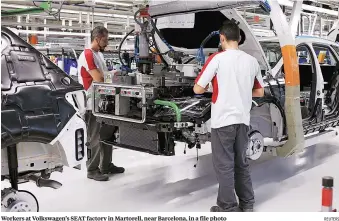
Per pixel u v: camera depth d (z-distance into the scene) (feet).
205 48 15.93
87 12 28.99
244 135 11.53
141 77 13.51
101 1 25.70
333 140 24.11
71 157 10.27
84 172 16.37
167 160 18.70
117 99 13.55
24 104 9.21
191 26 14.65
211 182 15.19
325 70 21.21
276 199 13.24
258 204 12.73
